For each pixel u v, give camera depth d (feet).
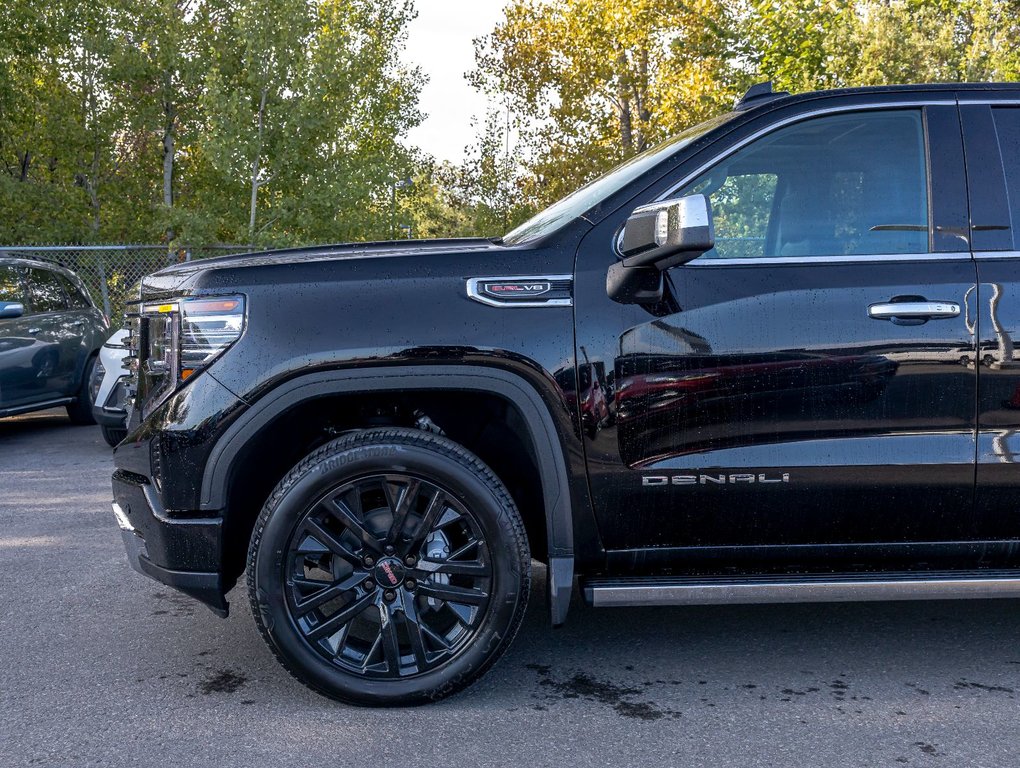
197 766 8.68
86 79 64.03
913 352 9.70
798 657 11.19
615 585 9.74
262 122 56.49
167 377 9.83
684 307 9.67
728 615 12.67
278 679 10.71
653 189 10.05
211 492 9.55
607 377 9.60
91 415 32.99
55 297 31.81
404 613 9.73
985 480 9.82
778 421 9.70
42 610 13.20
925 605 13.01
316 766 8.65
